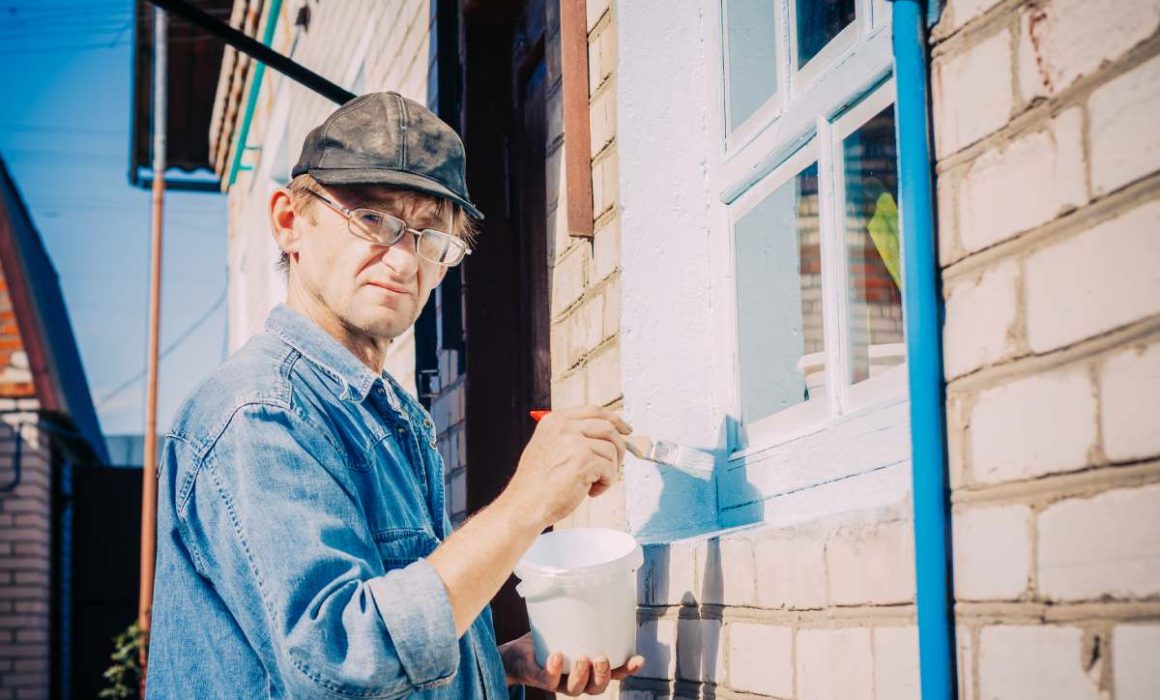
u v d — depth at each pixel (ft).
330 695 4.33
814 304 5.63
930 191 3.82
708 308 6.66
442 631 4.47
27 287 38.60
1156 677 2.94
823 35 5.62
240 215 29.71
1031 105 3.42
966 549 3.60
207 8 31.09
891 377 4.91
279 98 22.43
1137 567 3.01
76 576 43.19
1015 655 3.39
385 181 5.28
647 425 6.48
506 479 9.91
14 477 35.04
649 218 6.69
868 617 4.17
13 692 34.27
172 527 5.00
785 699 4.75
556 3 8.57
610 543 5.90
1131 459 3.04
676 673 5.90
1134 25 3.08
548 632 5.45
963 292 3.67
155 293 41.37
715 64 6.67
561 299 7.89
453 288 10.28
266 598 4.49
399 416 5.58
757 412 6.12
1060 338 3.28
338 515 4.70
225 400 4.94
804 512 5.43
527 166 10.00
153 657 4.99
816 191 5.64
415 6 12.31
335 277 5.34
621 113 6.75
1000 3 3.56
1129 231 3.07
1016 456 3.43
